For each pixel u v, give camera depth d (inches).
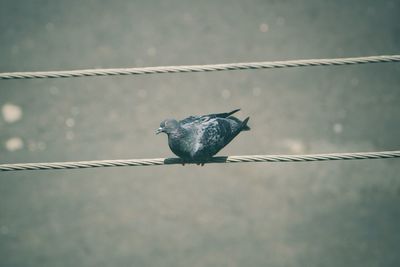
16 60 611.2
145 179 477.1
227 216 441.7
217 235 427.5
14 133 527.5
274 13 661.3
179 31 645.9
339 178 468.4
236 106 548.4
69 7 681.6
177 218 442.6
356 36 620.7
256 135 514.9
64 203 457.7
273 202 450.9
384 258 403.9
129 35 642.8
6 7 680.4
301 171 478.6
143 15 671.1
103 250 420.2
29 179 479.5
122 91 573.0
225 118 282.4
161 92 569.9
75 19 666.2
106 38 639.8
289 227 431.2
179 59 610.5
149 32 646.5
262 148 500.1
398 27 624.7
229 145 504.1
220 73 587.2
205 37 636.7
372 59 225.1
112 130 529.7
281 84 569.6
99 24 658.8
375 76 570.9
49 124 537.6
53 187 471.5
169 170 484.1
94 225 439.5
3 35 644.1
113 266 406.3
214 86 573.3
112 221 442.0
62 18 668.1
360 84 562.9
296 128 520.7
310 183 466.0
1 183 476.4
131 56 617.0
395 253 406.9
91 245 424.2
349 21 639.8
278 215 440.8
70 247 422.9
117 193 465.4
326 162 484.1
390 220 430.6
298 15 655.1
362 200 448.1
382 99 545.3
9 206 455.2
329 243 417.1
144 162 229.9
